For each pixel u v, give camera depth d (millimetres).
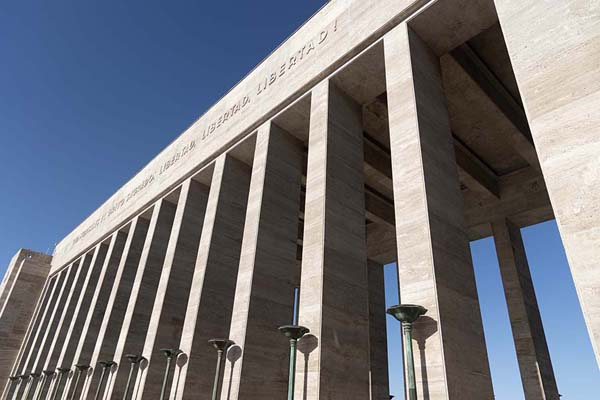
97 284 26328
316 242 10945
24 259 36844
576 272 5754
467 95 14180
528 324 15320
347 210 11984
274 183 14844
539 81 7395
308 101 14523
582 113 6582
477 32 11617
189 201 19688
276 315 13086
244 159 18422
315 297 10141
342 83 13680
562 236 6086
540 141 6906
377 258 22625
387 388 19406
